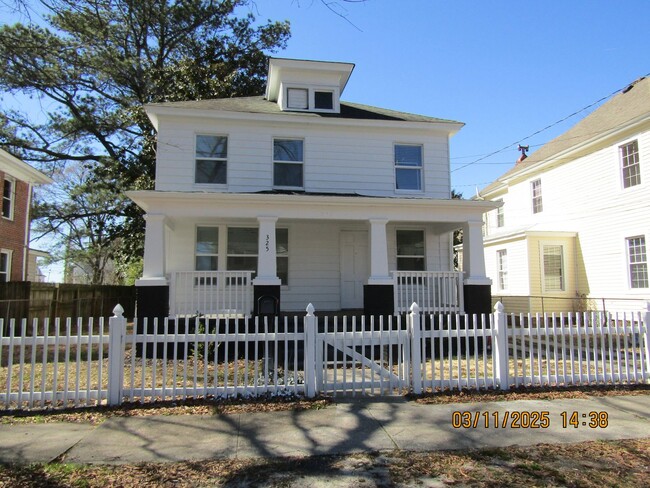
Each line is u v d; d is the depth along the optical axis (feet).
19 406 17.56
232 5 64.54
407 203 34.01
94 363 27.40
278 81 45.14
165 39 67.36
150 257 31.32
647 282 45.96
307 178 40.88
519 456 13.41
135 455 13.37
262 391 19.15
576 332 21.59
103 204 71.92
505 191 73.67
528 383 21.13
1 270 52.24
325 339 19.71
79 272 149.38
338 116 42.47
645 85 54.65
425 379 20.27
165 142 37.58
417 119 43.47
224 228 39.75
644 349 22.35
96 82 64.03
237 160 39.81
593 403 18.75
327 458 13.21
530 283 54.70
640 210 46.65
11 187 54.39
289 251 41.29
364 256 42.52
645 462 13.00
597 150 52.85
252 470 12.40
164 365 18.58
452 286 34.81
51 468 12.43
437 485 11.59
